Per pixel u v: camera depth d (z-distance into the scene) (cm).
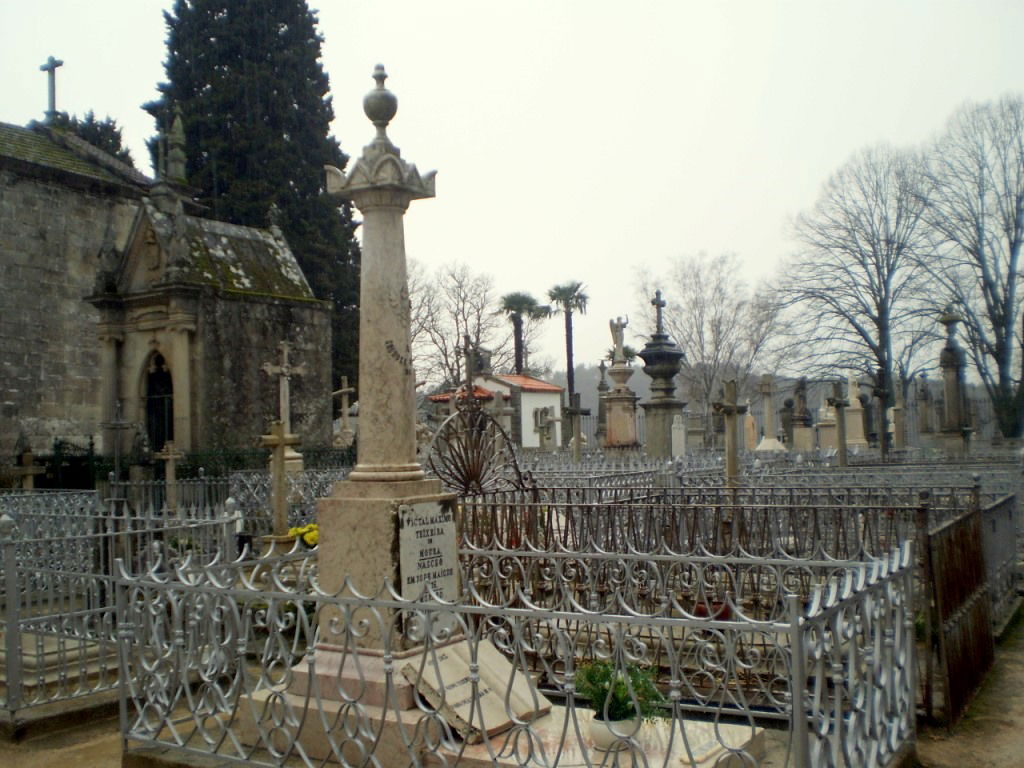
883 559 626
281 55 4222
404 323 712
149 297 2477
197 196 3925
